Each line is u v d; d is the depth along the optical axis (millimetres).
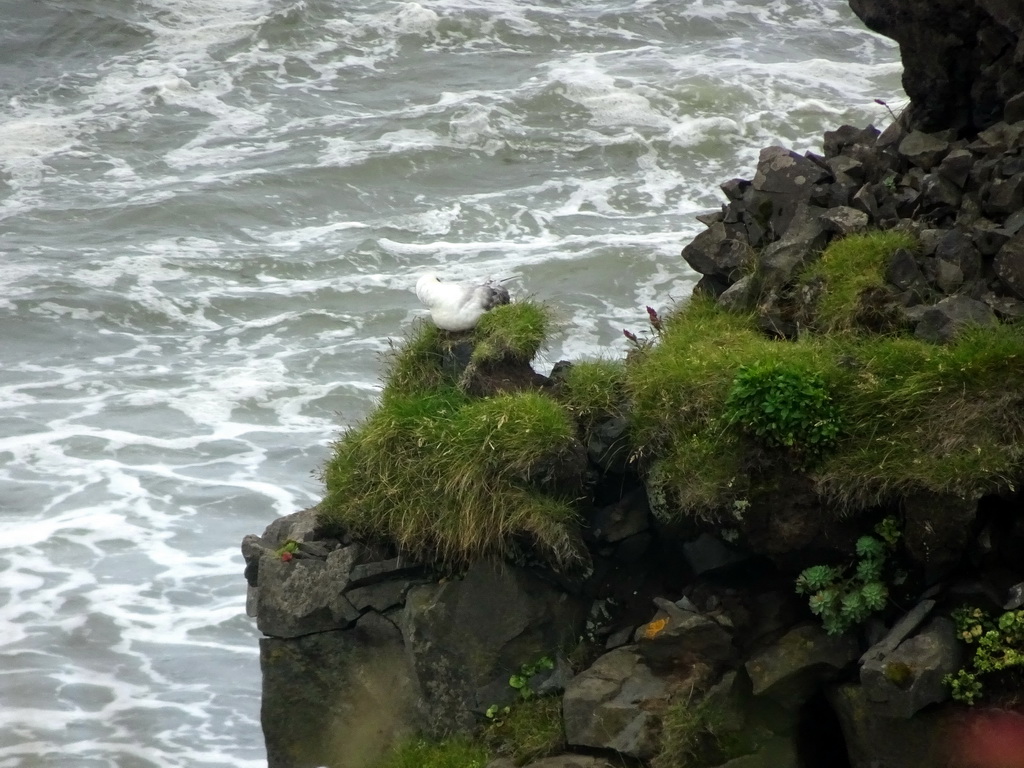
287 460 62062
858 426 31125
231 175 95188
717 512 32031
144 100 110062
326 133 103062
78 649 49625
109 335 74312
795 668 31031
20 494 58844
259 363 70750
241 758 44594
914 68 37750
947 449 29875
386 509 35969
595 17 127625
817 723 31953
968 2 35844
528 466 33938
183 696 47500
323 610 37375
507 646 34875
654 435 33688
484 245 83750
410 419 35906
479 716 35000
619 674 32719
